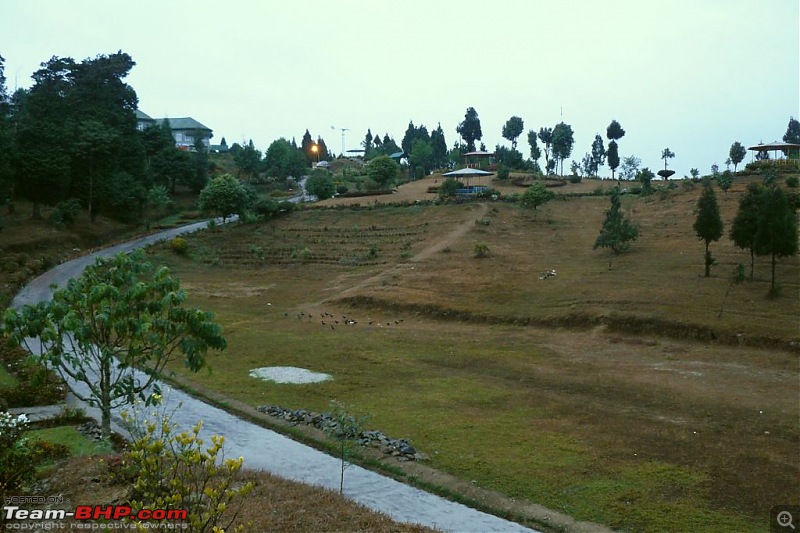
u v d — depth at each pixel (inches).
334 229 3467.0
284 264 2982.3
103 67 4306.1
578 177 5152.6
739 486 789.2
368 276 2630.4
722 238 2586.1
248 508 651.5
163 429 510.3
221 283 2682.1
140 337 821.2
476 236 3043.8
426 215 3543.3
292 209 3848.4
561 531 693.9
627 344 1625.2
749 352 1475.1
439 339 1758.1
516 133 7076.8
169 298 820.6
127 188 3823.8
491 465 873.5
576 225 3292.3
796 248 1792.6
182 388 1306.6
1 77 3558.1
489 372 1421.0
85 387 1274.6
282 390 1279.5
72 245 3068.4
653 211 3366.1
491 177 5383.9
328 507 691.4
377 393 1254.9
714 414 1086.4
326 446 972.6
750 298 1777.8
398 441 956.0
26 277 2393.0
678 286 1968.5
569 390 1264.8
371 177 4894.2
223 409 1173.1
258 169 5999.0
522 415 1103.0
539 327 1847.9
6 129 3152.1
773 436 970.7
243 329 1925.4
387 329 1911.9
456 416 1098.1
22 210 3368.6
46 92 4052.7
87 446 898.7
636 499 759.7
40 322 794.2
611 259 2488.9
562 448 933.8
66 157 3319.4
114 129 3964.1
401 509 751.1
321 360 1539.1
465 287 2285.9
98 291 792.9
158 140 4862.2
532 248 2839.6
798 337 1462.8
